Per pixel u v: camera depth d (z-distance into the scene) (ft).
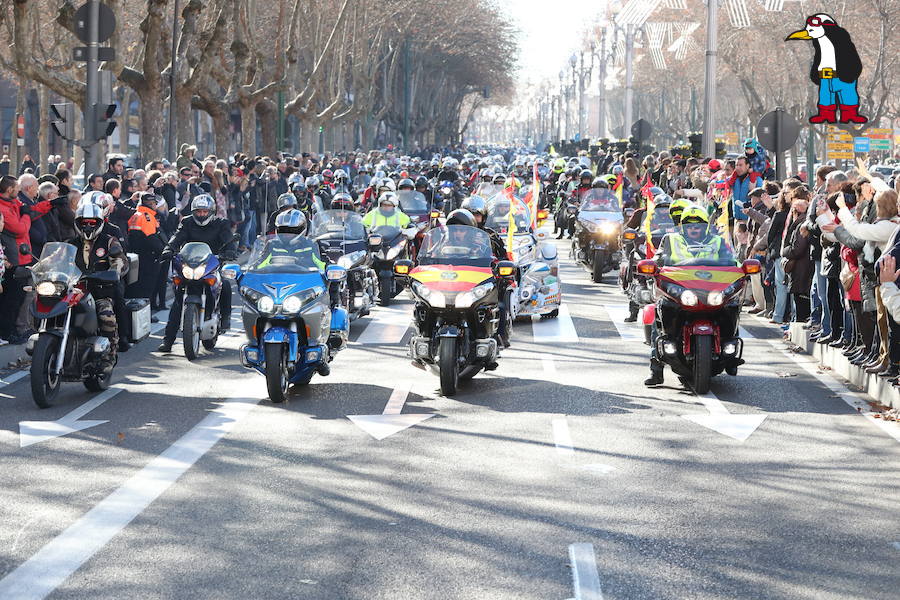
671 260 54.34
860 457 41.09
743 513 34.17
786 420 47.26
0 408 49.37
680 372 53.98
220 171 104.32
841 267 58.44
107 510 34.24
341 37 260.21
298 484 37.11
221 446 42.47
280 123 181.88
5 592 27.53
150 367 60.03
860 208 53.16
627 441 43.45
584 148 349.41
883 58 225.15
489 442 43.14
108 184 73.97
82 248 52.13
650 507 34.71
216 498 35.55
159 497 35.65
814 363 61.05
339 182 100.42
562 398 51.85
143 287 74.43
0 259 57.93
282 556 30.04
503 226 83.30
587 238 103.45
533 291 76.48
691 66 385.70
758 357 63.05
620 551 30.53
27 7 118.83
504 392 53.36
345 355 63.93
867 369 51.93
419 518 33.37
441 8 351.67
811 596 27.35
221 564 29.45
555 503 35.01
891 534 32.17
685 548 30.83
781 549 30.81
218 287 64.23
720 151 139.03
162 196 86.48
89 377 52.34
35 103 296.51
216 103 176.24
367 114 326.03
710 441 43.50
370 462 40.04
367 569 29.04
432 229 55.98
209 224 64.69
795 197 68.08
